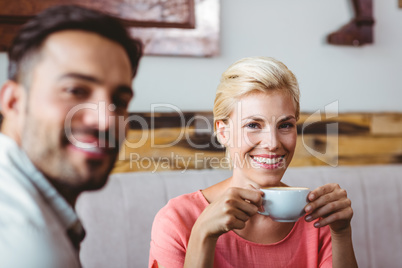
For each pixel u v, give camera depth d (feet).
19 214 1.18
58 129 1.21
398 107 7.24
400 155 6.96
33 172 1.26
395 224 6.22
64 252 1.21
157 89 6.07
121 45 1.32
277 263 3.50
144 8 5.84
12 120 1.27
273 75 3.37
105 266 4.86
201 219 2.88
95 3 5.62
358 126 6.76
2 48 5.27
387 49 7.14
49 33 1.23
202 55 6.13
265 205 2.83
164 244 3.53
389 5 7.12
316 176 6.02
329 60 6.85
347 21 6.91
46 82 1.21
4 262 1.09
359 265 5.99
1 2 5.28
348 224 3.23
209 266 2.85
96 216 4.89
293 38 6.68
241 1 6.43
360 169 6.37
